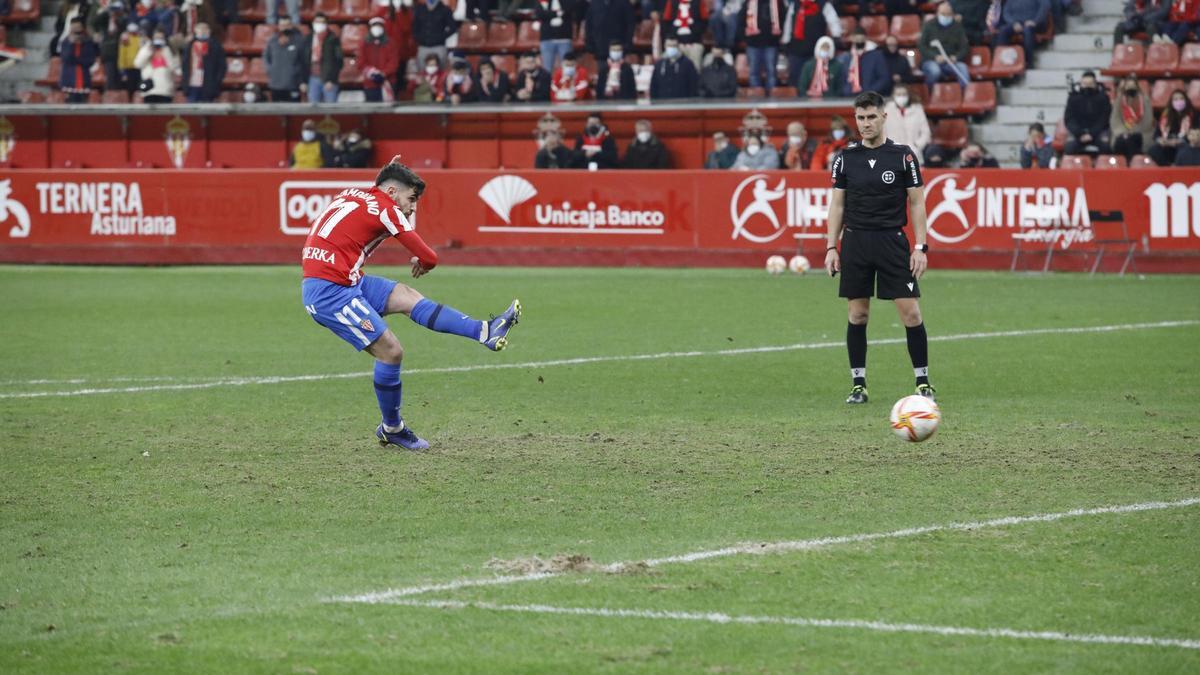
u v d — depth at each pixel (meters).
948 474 18.84
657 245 51.19
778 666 11.66
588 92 59.84
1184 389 25.66
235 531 16.11
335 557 14.97
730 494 17.77
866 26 61.41
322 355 31.08
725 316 37.38
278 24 65.88
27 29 71.88
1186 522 16.11
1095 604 13.20
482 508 17.14
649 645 12.17
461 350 31.77
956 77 59.03
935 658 11.82
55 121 64.50
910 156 24.25
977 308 38.62
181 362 30.09
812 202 49.66
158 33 63.47
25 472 19.38
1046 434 21.61
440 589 13.77
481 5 64.75
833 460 19.86
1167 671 11.50
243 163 63.19
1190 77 56.53
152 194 54.00
